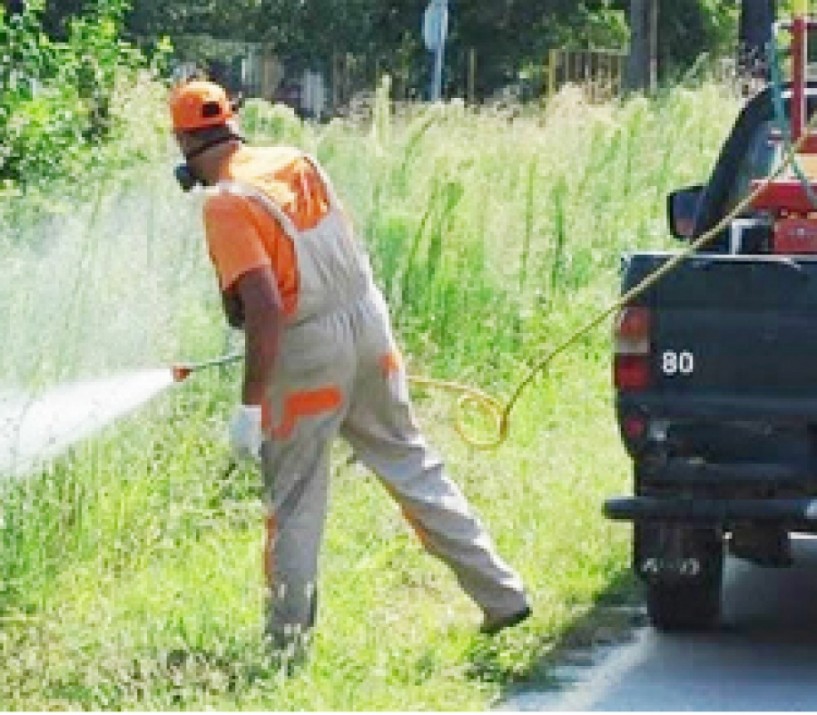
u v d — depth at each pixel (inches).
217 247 481.7
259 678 476.4
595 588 581.3
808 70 621.3
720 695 498.9
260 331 478.6
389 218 810.8
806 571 628.7
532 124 1093.1
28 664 486.6
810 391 514.3
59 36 1644.9
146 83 845.8
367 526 601.9
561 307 861.2
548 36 2655.0
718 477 516.7
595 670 518.9
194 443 629.0
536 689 498.9
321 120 1443.2
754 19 2053.4
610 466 682.2
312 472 494.3
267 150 496.4
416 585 566.9
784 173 587.5
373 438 503.2
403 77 2672.2
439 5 1828.2
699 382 518.9
